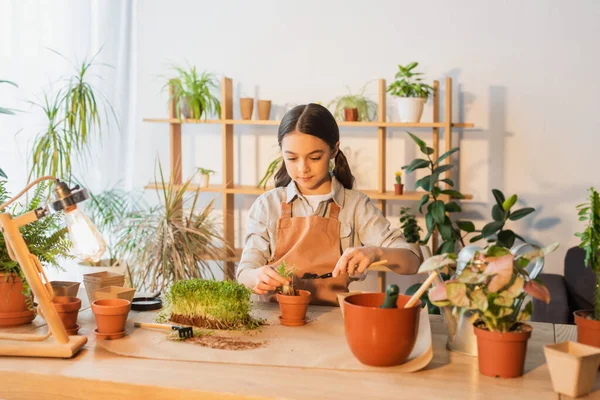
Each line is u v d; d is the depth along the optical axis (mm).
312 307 1968
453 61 4176
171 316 1740
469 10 4141
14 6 4105
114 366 1392
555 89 4098
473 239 3840
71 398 1328
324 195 2299
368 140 4305
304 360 1421
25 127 4148
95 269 3922
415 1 4188
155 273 3725
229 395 1229
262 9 4352
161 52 4480
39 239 1818
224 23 4398
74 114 3887
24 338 1526
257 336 1609
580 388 1215
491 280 1249
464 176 4227
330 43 4293
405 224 4098
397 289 1359
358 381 1298
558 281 3801
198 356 1442
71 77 4273
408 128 4250
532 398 1212
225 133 4160
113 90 4457
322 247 2230
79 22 4340
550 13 4074
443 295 1275
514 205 4184
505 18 4113
